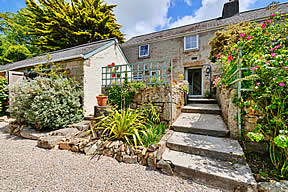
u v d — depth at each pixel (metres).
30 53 12.35
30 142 3.06
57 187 1.65
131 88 3.79
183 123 3.07
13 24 12.38
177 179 1.79
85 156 2.41
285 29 2.14
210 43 5.61
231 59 2.56
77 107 3.94
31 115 3.23
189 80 8.48
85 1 11.21
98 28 11.48
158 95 3.40
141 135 2.72
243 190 1.48
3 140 3.20
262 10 7.58
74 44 12.10
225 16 8.44
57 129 3.45
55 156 2.41
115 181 1.76
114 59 6.04
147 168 2.03
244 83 2.26
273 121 1.79
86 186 1.67
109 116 2.94
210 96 6.80
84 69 4.36
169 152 2.24
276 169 1.73
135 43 9.62
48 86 3.46
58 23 10.44
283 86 1.72
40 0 10.90
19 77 5.33
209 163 1.88
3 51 11.38
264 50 2.15
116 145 2.41
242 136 2.27
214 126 2.77
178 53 8.24
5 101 5.50
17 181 1.74
